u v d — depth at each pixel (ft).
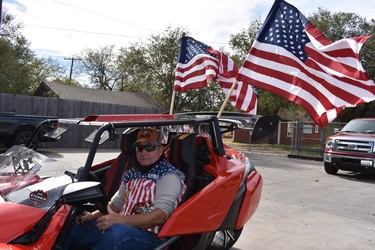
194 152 11.20
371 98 14.71
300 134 58.95
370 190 29.37
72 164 9.85
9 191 8.73
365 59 82.74
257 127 11.93
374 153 33.86
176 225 9.43
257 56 16.52
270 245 15.67
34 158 9.84
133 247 8.93
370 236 17.44
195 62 22.17
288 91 16.05
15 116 36.06
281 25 16.52
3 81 89.86
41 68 160.15
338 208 22.59
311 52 16.01
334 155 36.19
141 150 10.22
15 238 7.35
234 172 12.09
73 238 9.19
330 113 15.37
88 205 10.59
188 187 10.84
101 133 9.14
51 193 8.32
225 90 21.58
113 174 12.87
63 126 11.78
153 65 103.81
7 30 92.07
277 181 31.73
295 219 19.76
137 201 10.13
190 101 104.42
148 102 110.52
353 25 86.38
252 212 12.78
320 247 15.67
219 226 10.63
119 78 166.50
